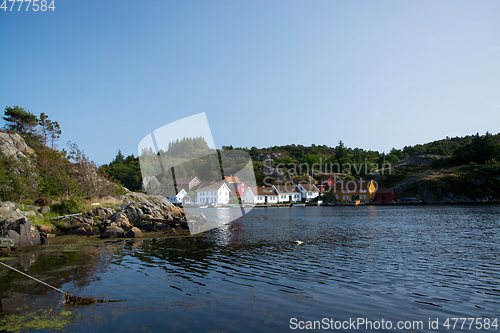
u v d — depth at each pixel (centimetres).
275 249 1938
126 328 745
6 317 805
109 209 3647
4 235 1950
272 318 823
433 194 10119
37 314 828
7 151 3606
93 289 1059
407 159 13750
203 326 765
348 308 903
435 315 852
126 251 1864
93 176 4212
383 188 11325
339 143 18875
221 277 1245
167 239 2438
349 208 8831
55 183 3697
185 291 1053
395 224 3728
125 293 1022
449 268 1423
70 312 846
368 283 1173
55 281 1162
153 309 878
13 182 3106
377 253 1805
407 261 1579
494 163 10100
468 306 928
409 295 1029
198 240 2377
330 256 1705
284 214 6281
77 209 3491
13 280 1165
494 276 1284
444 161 11969
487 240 2319
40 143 5994
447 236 2564
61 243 2227
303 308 899
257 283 1162
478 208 6838
